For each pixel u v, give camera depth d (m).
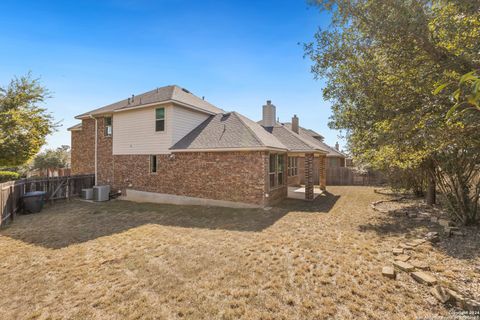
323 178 16.78
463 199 6.67
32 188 11.75
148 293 3.86
